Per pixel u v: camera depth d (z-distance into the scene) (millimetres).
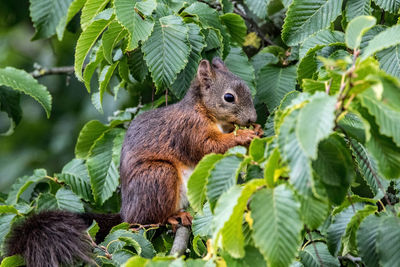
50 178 12055
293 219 5996
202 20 11633
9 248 9367
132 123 12688
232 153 6969
